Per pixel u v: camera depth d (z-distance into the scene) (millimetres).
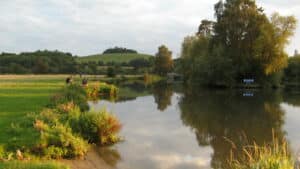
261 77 69375
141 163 15320
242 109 35656
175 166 15062
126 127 24172
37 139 14742
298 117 30094
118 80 104625
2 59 141125
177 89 68188
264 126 25562
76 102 29188
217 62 67438
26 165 11297
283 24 65625
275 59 65312
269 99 46250
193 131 23375
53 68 135250
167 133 22453
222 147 18656
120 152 16984
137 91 62438
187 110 34812
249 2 68750
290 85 78375
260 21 67062
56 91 42938
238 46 68188
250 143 19656
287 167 9078
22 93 39875
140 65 162125
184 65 89438
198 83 75938
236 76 69062
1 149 13477
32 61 140750
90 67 142625
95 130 17984
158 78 130625
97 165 14453
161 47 135250
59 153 14461
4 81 71938
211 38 72562
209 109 35688
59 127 15812
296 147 18250
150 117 29594
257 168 9273
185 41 93250
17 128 16281
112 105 38500
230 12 68375
